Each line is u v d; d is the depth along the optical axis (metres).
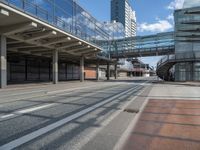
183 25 43.28
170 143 5.41
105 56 59.47
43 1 27.30
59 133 6.21
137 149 4.98
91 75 87.75
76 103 11.98
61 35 31.14
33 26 23.75
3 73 23.70
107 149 4.99
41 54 43.31
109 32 66.81
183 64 44.25
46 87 25.58
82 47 40.84
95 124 7.28
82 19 42.72
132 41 59.94
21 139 5.64
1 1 19.27
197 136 6.00
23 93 17.62
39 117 8.16
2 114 8.60
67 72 66.38
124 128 6.80
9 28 23.83
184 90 22.31
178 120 7.97
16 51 36.66
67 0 35.31
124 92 19.59
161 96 16.31
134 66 142.38
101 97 15.16
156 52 56.84
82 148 5.05
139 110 9.99
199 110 10.12
